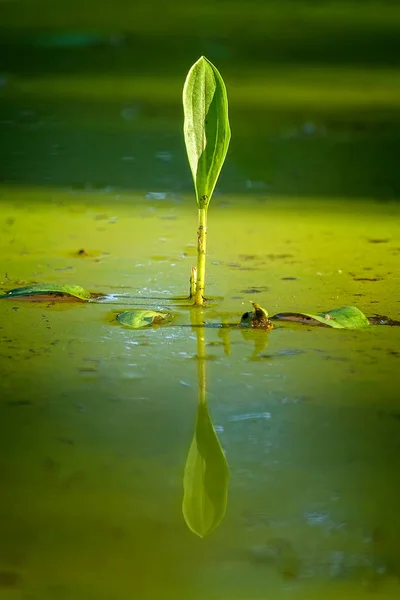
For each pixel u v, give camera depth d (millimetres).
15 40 3031
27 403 1025
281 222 1331
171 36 3125
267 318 1112
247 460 986
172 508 957
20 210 1362
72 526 946
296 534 945
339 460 985
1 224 1317
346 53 2883
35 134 1750
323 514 955
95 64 2641
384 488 971
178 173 1500
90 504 958
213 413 1020
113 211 1361
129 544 939
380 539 944
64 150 1611
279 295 1160
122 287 1173
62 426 1008
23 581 921
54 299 1150
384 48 2984
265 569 930
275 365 1066
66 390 1038
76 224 1319
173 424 1011
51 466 980
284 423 1014
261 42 3051
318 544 940
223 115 1100
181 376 1055
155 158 1557
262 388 1043
